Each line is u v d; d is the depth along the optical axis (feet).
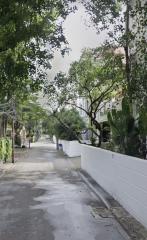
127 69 54.34
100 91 84.23
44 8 44.37
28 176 76.13
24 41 45.70
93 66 80.12
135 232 31.71
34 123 248.93
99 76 77.61
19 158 129.80
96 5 57.77
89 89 82.69
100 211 41.16
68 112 138.72
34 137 336.70
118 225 34.96
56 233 32.35
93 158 67.97
